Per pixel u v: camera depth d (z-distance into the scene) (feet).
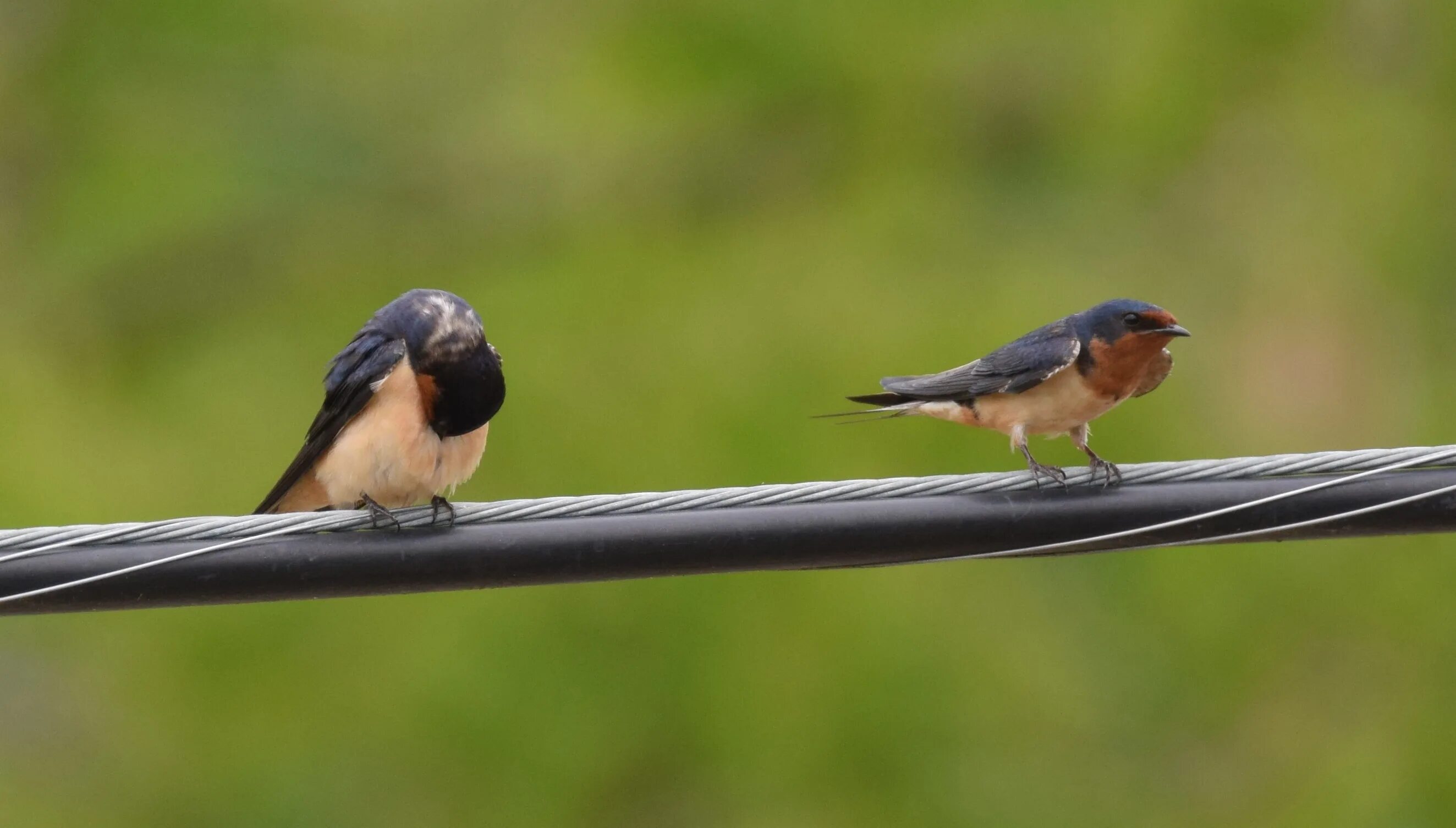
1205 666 57.16
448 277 69.72
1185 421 60.08
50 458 61.31
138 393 67.41
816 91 71.46
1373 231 65.21
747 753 53.98
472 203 72.54
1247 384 63.93
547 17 73.05
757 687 54.34
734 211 71.26
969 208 68.49
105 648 59.57
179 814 56.34
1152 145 68.18
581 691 54.90
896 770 53.62
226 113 71.87
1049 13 70.28
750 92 70.54
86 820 56.80
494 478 57.57
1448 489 27.55
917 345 58.85
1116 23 70.03
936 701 54.24
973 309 60.59
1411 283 64.64
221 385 66.03
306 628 57.41
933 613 55.52
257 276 71.31
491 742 54.90
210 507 61.11
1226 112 68.74
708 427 57.52
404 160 72.84
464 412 32.17
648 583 55.83
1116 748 55.31
